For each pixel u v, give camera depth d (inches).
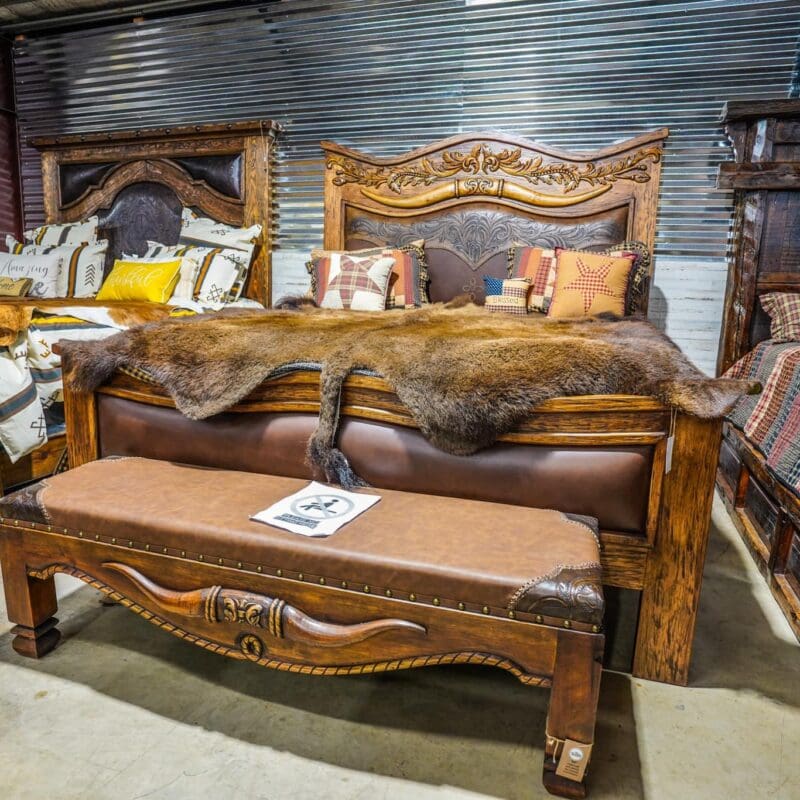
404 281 124.3
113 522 53.9
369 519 52.8
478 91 140.3
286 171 155.7
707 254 132.3
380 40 144.6
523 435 56.7
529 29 134.6
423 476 59.7
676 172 131.5
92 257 151.8
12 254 150.2
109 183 165.8
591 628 42.3
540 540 48.9
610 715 54.8
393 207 138.8
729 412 51.1
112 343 71.0
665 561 56.9
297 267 158.1
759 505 87.7
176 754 49.0
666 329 137.1
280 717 53.7
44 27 171.0
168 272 137.3
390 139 148.1
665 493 55.7
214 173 155.6
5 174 179.9
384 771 47.8
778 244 114.0
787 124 114.2
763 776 47.9
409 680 59.6
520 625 43.8
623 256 113.7
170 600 52.6
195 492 58.5
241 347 67.9
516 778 47.4
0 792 44.8
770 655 64.2
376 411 60.9
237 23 154.9
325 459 60.3
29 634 60.7
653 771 48.2
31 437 91.7
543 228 131.3
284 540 48.8
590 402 54.7
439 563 45.3
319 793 45.4
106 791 45.1
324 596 48.3
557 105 136.3
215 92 160.4
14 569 59.2
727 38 124.6
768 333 116.9
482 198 133.7
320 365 62.2
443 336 71.7
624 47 130.3
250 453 65.5
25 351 93.0
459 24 138.6
